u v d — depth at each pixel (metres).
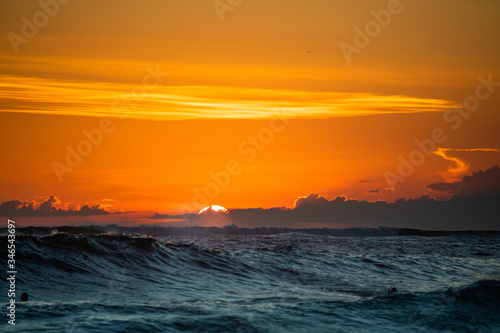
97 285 15.76
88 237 20.45
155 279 17.67
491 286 15.67
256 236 48.16
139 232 46.31
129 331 10.42
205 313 12.23
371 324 11.98
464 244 41.94
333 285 18.91
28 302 12.62
